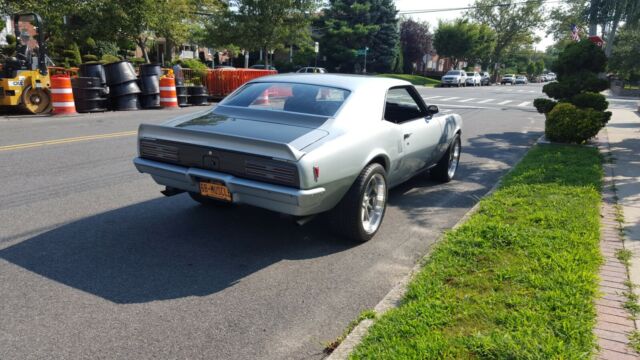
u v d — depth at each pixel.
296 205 3.88
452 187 7.13
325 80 5.18
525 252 4.12
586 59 11.46
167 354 2.93
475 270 3.82
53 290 3.66
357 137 4.43
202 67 33.59
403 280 3.80
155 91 17.00
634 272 3.83
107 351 2.94
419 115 6.24
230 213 5.55
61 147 9.09
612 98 34.88
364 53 48.72
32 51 15.05
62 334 3.10
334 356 2.84
